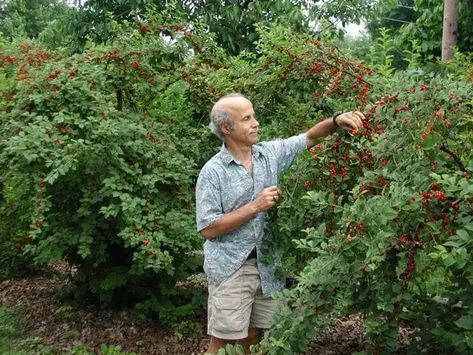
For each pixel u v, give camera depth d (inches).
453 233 100.0
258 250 131.6
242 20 416.8
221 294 130.4
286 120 183.3
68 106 187.9
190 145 203.9
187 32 211.8
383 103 116.0
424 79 128.5
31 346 190.7
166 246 194.5
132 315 207.9
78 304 223.0
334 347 171.5
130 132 187.3
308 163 133.9
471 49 308.2
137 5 406.0
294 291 109.3
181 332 194.2
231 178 129.3
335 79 163.8
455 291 122.6
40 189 180.1
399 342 148.5
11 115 191.6
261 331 140.7
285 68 182.1
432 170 107.1
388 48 175.5
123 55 202.7
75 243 193.0
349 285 107.0
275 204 132.9
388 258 108.7
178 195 192.7
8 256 275.7
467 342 109.2
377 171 107.6
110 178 181.0
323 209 125.2
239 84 193.5
